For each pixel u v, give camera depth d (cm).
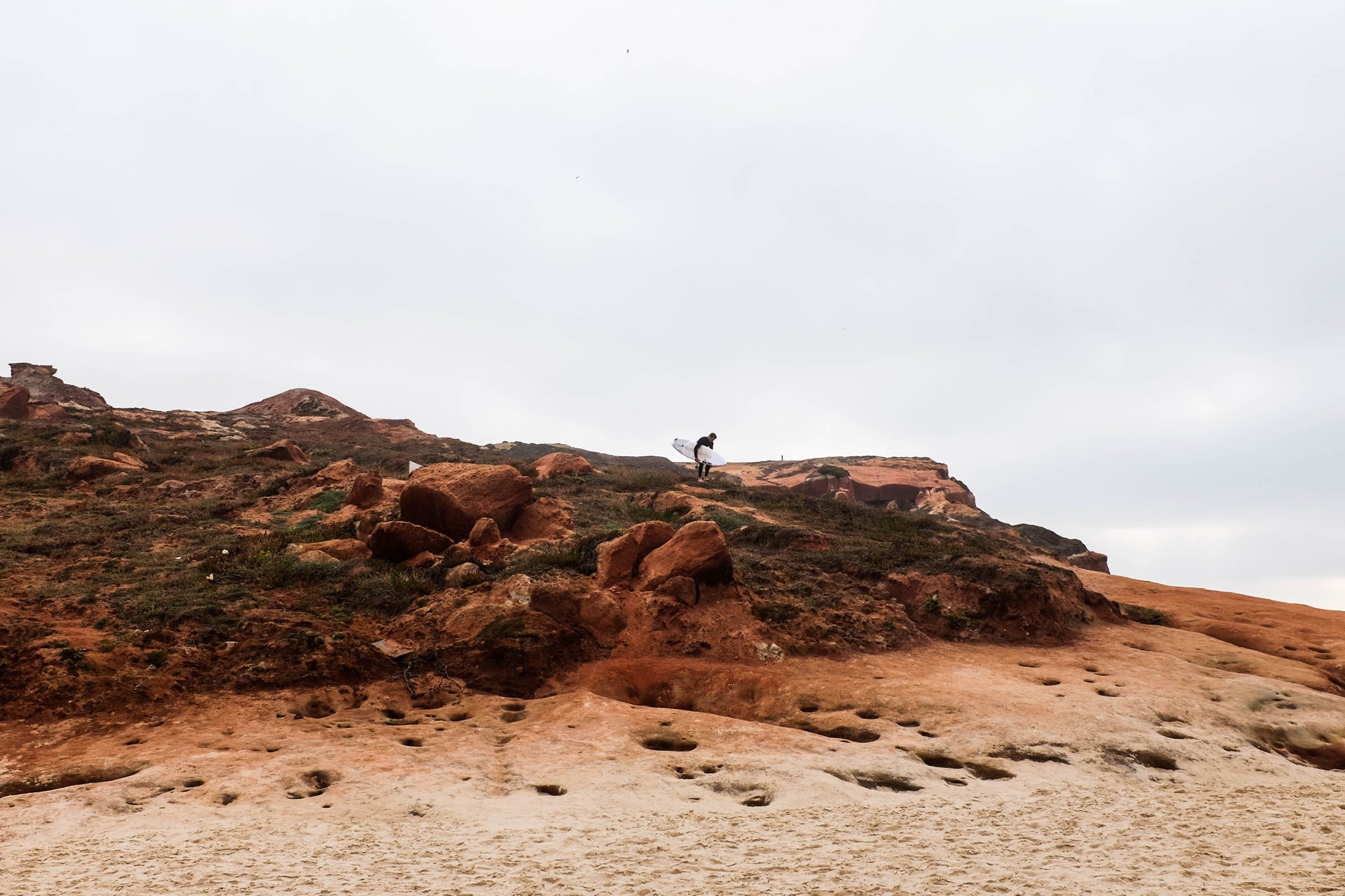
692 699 1441
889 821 851
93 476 3058
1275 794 1006
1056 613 1895
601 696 1359
